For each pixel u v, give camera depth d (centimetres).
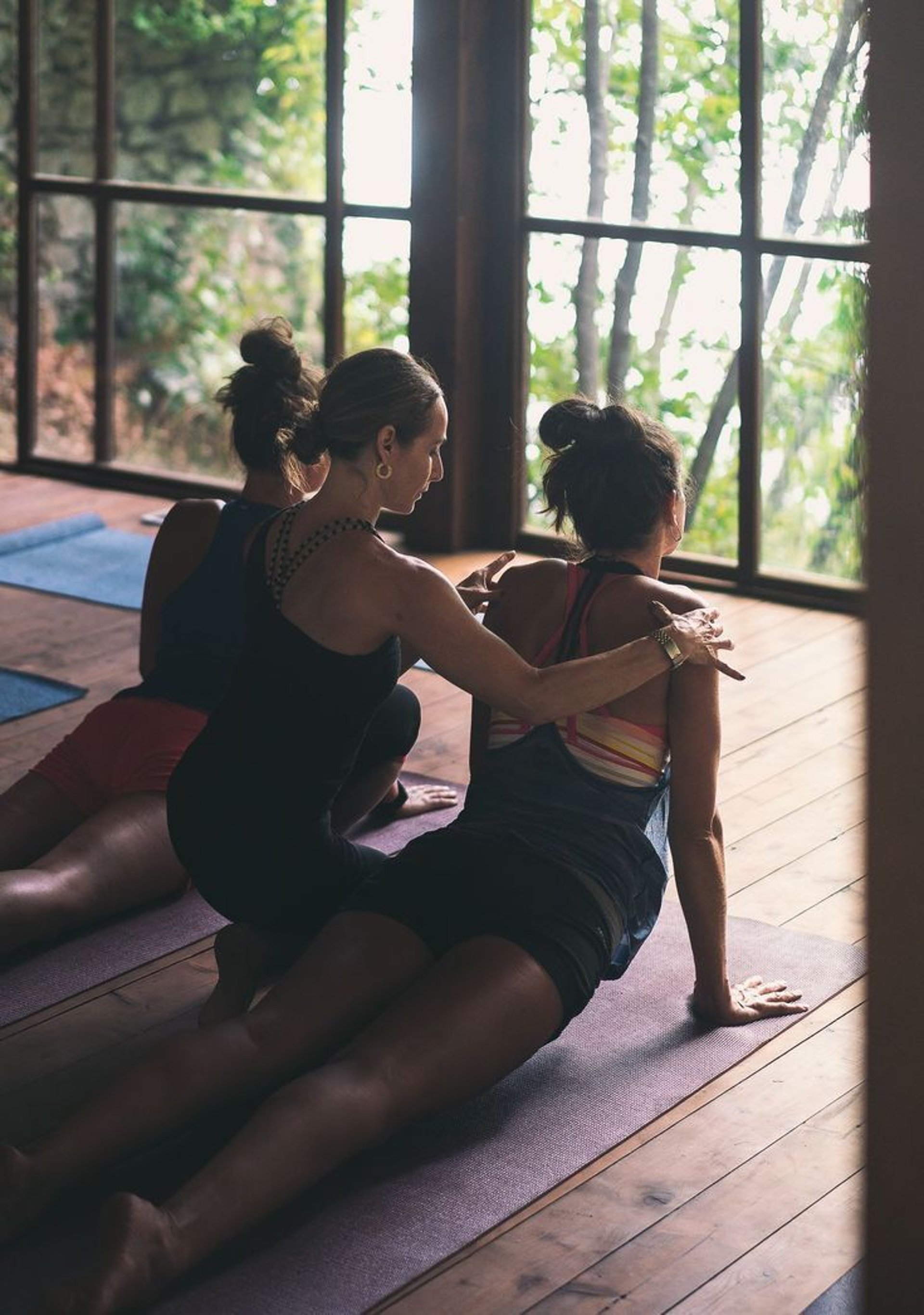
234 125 607
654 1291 220
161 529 336
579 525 269
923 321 158
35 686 445
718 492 544
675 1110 262
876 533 165
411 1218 235
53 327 660
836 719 435
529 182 559
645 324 547
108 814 318
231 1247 228
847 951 314
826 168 505
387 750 334
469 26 543
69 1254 226
